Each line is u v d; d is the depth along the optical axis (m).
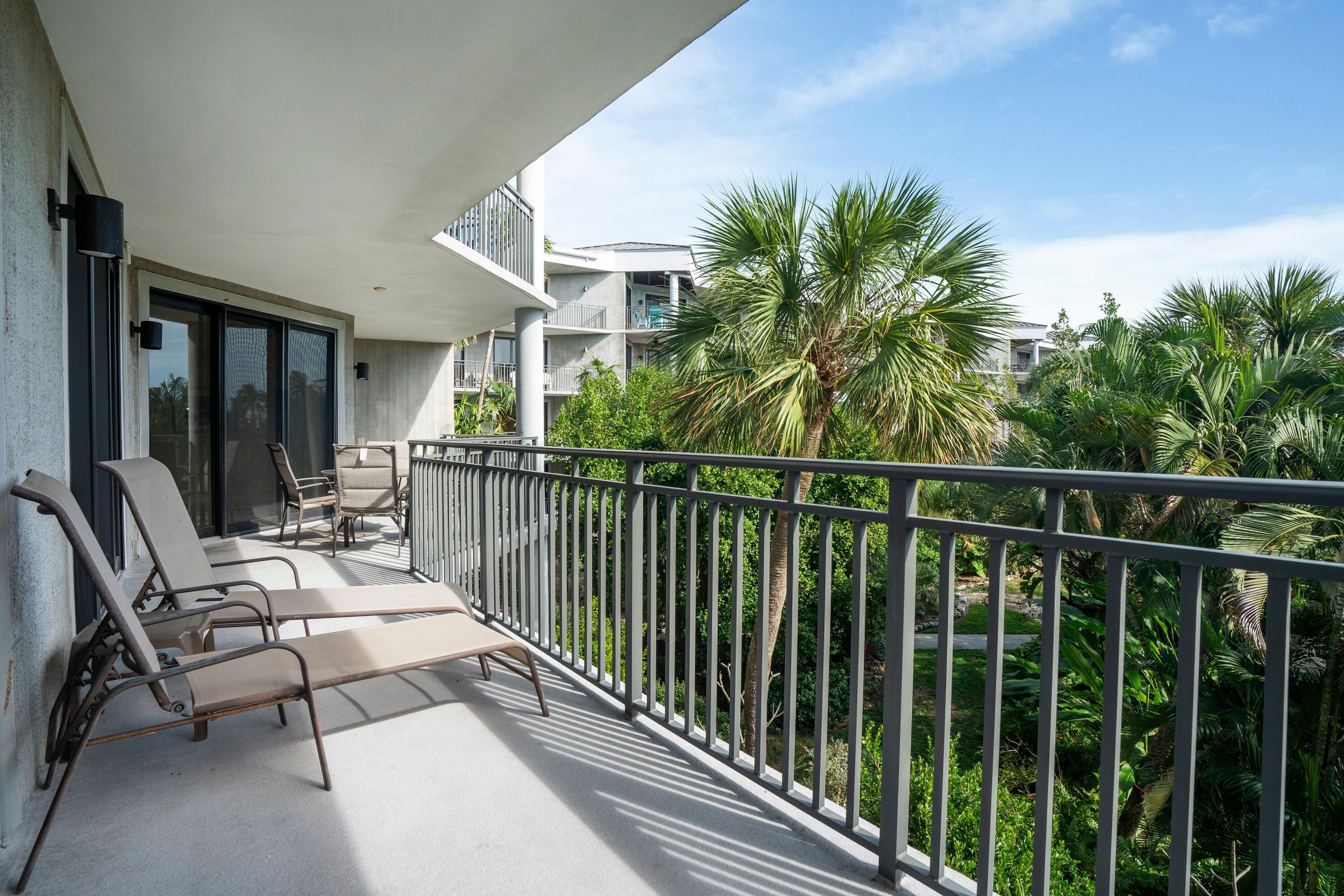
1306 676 7.31
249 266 6.91
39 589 2.20
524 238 9.96
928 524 1.63
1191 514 8.82
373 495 6.48
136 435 5.92
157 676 1.86
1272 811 1.10
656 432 19.02
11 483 1.88
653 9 2.88
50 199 2.55
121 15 2.77
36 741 2.17
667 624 2.59
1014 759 10.41
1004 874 6.16
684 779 2.27
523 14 2.91
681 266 35.50
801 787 2.17
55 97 2.99
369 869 1.81
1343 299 11.59
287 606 3.12
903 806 1.73
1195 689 1.20
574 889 1.74
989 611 1.53
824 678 1.95
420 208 5.23
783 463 2.01
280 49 3.10
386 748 2.46
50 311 2.45
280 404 8.61
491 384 29.30
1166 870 7.88
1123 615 1.30
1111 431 10.16
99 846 1.88
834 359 8.28
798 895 1.72
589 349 35.69
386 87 3.46
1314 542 6.76
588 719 2.72
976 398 7.83
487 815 2.05
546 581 3.50
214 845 1.89
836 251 7.88
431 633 2.69
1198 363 10.39
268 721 2.68
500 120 3.84
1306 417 8.91
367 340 14.44
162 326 6.17
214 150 4.16
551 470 10.84
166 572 2.72
